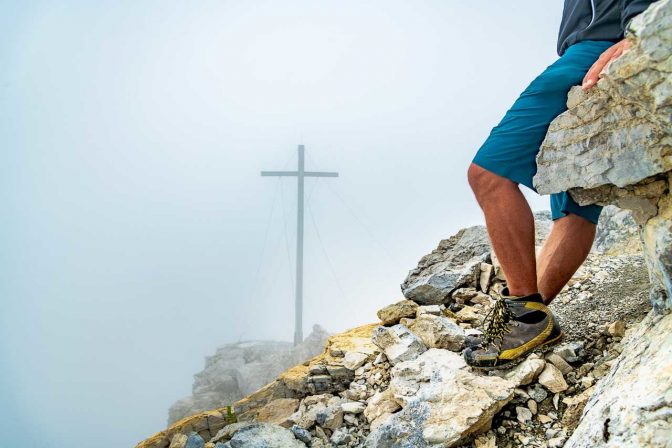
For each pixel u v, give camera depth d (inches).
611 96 67.8
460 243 154.1
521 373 91.2
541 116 81.0
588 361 93.9
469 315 123.9
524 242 86.0
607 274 123.6
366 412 104.0
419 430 87.2
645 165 66.8
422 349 112.1
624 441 58.6
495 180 84.8
